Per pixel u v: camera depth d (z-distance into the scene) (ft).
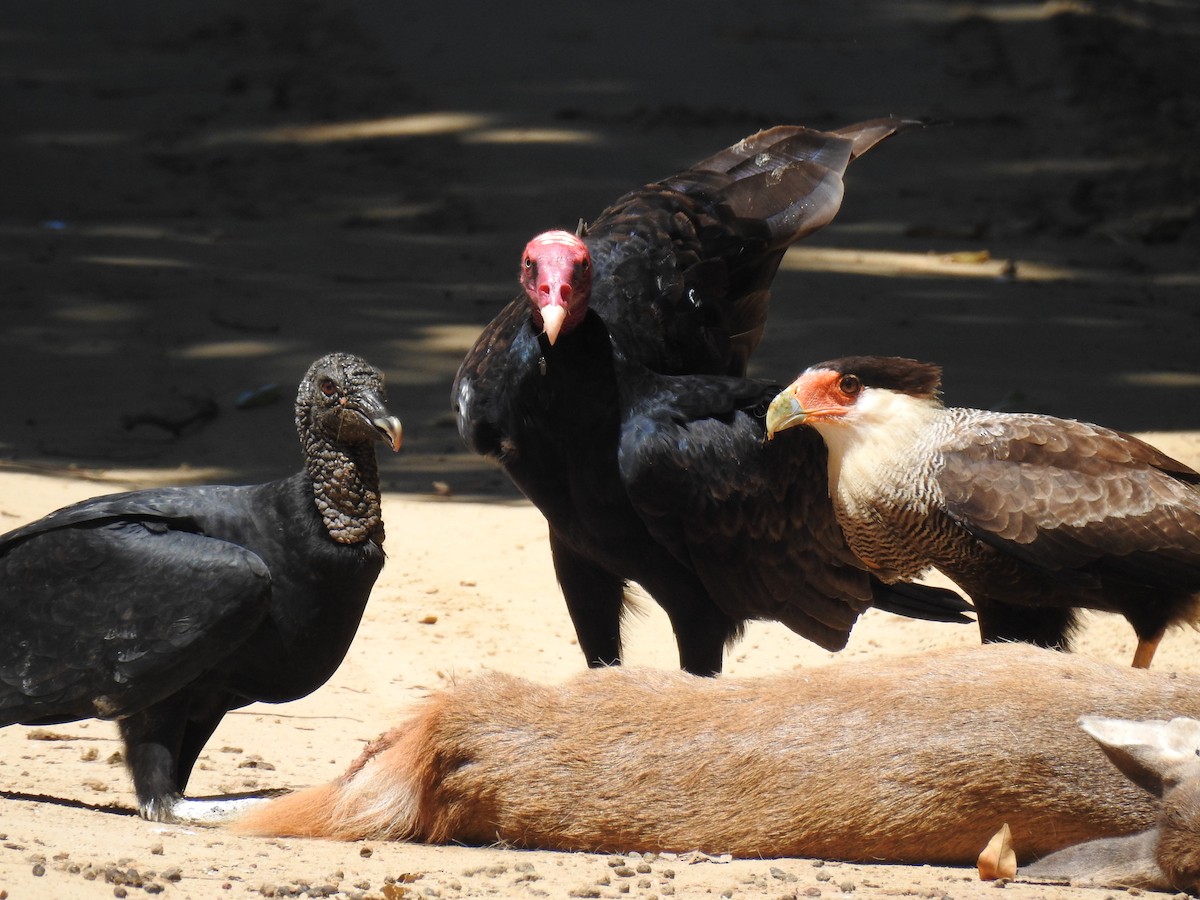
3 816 38.22
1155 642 50.62
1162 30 191.01
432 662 57.21
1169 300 122.11
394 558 67.51
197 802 40.40
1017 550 48.44
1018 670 37.65
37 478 74.64
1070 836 36.29
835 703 37.22
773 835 36.65
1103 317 115.85
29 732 48.93
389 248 129.49
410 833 38.06
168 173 149.07
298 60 178.50
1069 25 188.03
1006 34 185.88
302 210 140.36
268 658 41.60
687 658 50.70
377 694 54.19
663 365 49.65
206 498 42.19
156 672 39.81
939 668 37.88
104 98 167.84
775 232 54.13
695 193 54.60
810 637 52.47
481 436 50.08
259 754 48.24
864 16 191.52
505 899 33.22
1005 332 110.52
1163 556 48.42
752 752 36.78
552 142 153.89
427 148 154.10
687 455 47.85
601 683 38.40
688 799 36.91
